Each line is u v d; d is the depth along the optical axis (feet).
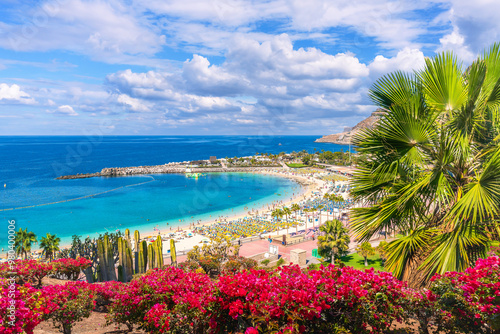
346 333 13.26
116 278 84.07
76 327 30.68
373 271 15.53
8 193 326.24
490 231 20.07
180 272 23.61
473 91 20.66
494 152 20.16
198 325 17.89
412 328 16.75
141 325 23.54
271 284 14.76
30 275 46.44
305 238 153.99
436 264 20.03
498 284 13.05
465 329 13.73
